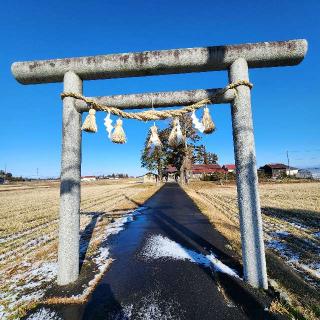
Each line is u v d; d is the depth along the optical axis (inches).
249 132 177.2
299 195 831.7
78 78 192.9
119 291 168.2
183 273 194.5
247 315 137.8
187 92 191.3
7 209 657.0
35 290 177.0
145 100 192.1
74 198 187.6
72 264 185.0
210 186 1533.0
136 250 260.1
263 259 169.9
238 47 179.6
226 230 331.0
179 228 356.2
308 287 169.2
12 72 192.9
